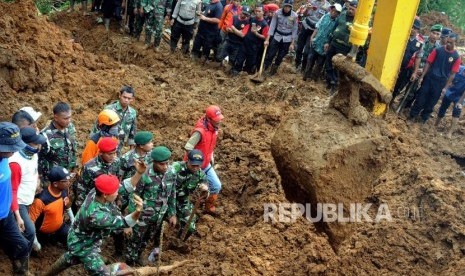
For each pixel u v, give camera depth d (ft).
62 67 41.24
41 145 24.13
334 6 44.55
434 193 29.91
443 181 32.76
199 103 41.34
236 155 35.24
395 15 24.21
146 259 26.78
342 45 42.78
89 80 41.11
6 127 20.29
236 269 25.45
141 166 23.47
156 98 41.45
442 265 26.66
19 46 38.19
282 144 20.26
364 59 40.88
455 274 25.20
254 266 25.95
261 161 34.17
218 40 49.47
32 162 22.75
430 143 40.40
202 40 49.08
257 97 43.50
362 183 20.30
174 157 34.40
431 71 41.37
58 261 22.40
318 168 19.44
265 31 46.60
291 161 19.95
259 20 46.39
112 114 26.03
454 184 33.76
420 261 26.89
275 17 46.21
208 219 29.78
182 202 27.30
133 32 52.95
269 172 33.01
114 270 22.38
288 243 27.68
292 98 42.91
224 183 33.04
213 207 30.45
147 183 24.12
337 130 20.13
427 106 42.78
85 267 22.16
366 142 19.94
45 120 35.01
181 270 25.46
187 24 48.91
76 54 43.42
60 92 38.47
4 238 21.93
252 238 27.66
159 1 48.70
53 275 22.93
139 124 38.11
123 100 28.14
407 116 44.06
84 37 51.80
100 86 40.86
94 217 20.97
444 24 67.77
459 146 40.86
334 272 25.77
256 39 46.93
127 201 25.26
